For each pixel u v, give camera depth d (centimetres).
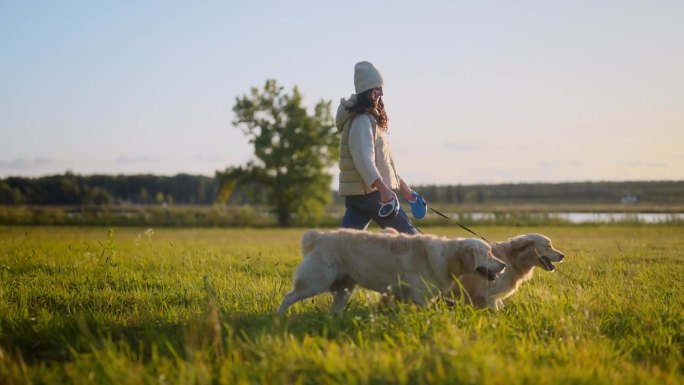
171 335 636
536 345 566
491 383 436
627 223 4412
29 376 498
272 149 6116
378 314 671
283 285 957
